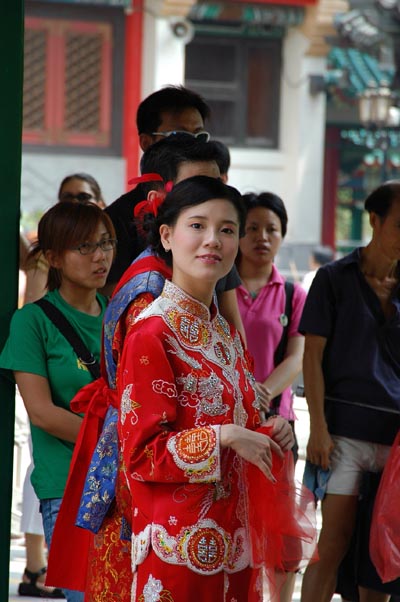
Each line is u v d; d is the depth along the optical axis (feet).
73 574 16.55
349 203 109.91
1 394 17.94
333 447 21.68
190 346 14.44
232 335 15.20
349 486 21.53
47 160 75.87
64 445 18.28
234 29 81.41
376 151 97.30
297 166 82.74
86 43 75.77
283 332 23.54
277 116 83.66
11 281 17.92
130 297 15.40
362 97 78.95
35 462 18.54
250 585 14.69
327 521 21.67
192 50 81.61
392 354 21.76
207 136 19.07
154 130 20.16
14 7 17.03
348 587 22.21
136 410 13.98
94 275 18.60
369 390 21.49
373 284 21.89
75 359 18.21
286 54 83.05
